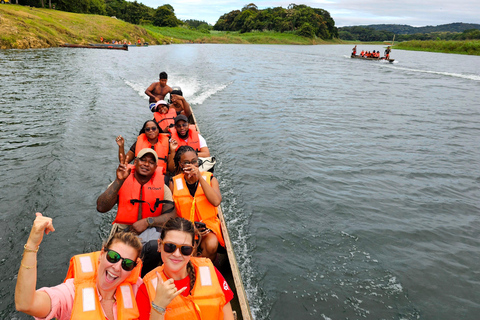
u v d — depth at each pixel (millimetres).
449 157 8578
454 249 4996
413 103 15094
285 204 5934
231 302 3395
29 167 6516
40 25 37406
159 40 64312
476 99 16375
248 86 18391
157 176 3732
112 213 5203
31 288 1835
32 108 10859
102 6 72875
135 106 12156
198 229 3350
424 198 6457
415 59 46375
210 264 2404
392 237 5191
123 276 2031
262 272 4293
